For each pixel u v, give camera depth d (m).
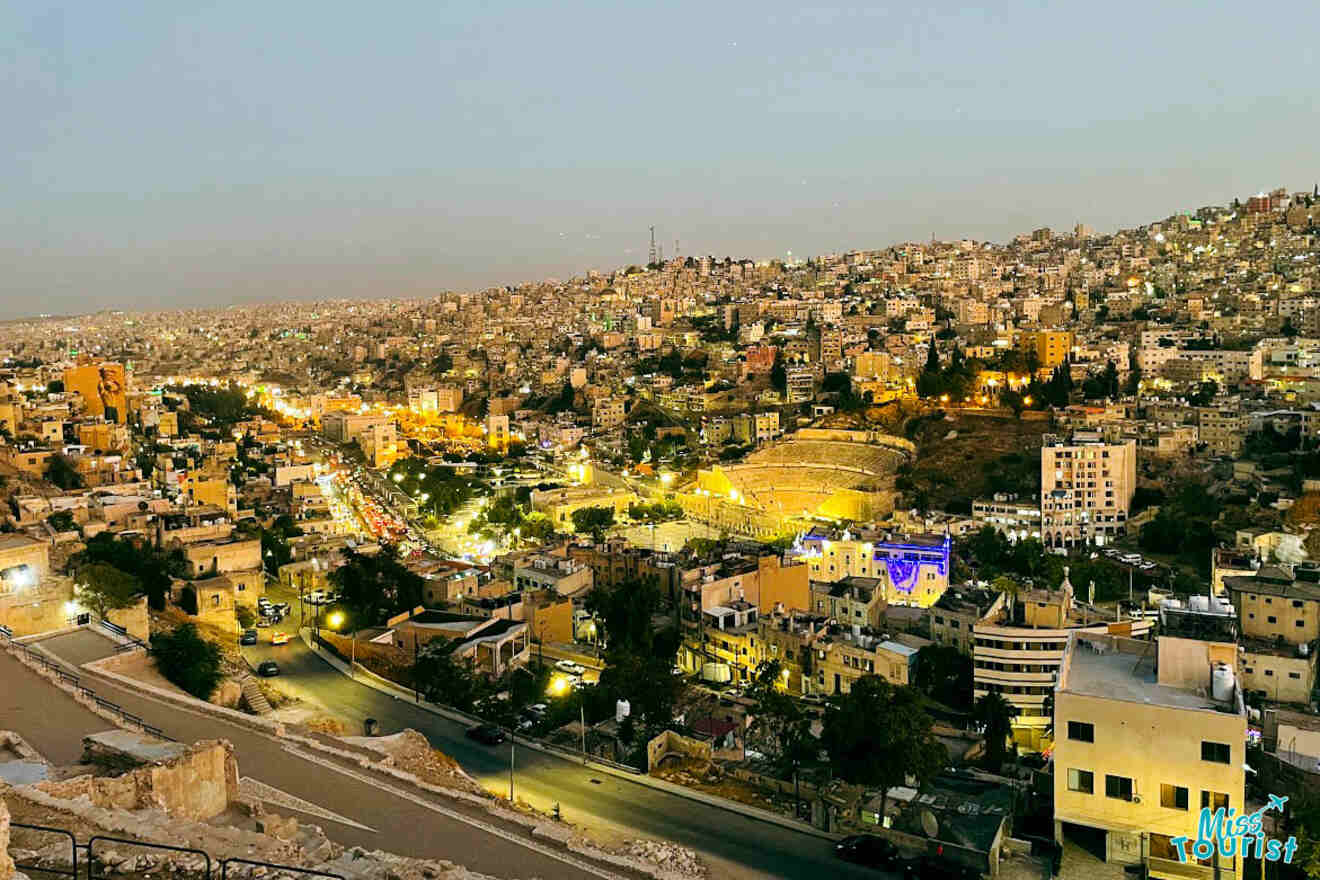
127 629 88.31
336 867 32.88
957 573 170.38
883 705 69.50
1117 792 52.41
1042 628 106.44
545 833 45.62
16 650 66.88
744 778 77.38
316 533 192.25
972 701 109.12
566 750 83.19
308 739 59.31
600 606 128.00
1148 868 51.19
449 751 82.44
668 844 61.94
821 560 167.25
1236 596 120.12
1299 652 108.88
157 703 61.53
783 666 118.44
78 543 119.44
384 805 47.94
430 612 122.94
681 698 99.50
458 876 33.31
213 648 82.69
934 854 60.53
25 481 163.50
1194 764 50.66
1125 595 168.88
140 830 33.09
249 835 33.88
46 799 34.53
